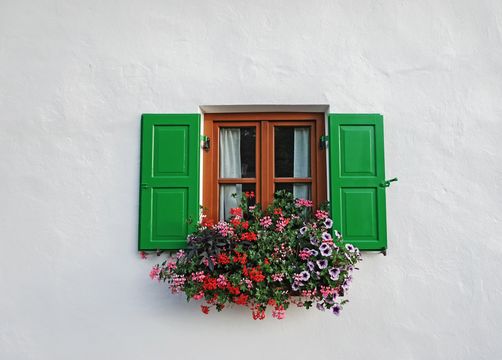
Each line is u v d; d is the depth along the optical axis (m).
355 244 3.00
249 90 3.17
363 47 3.20
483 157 3.12
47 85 3.21
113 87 3.20
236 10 3.24
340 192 3.05
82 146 3.16
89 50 3.23
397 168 3.11
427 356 2.96
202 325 3.00
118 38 3.24
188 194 3.07
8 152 3.16
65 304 3.04
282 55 3.19
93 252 3.08
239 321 3.00
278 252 2.82
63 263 3.07
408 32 3.21
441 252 3.04
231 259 2.77
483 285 3.02
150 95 3.18
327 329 2.98
